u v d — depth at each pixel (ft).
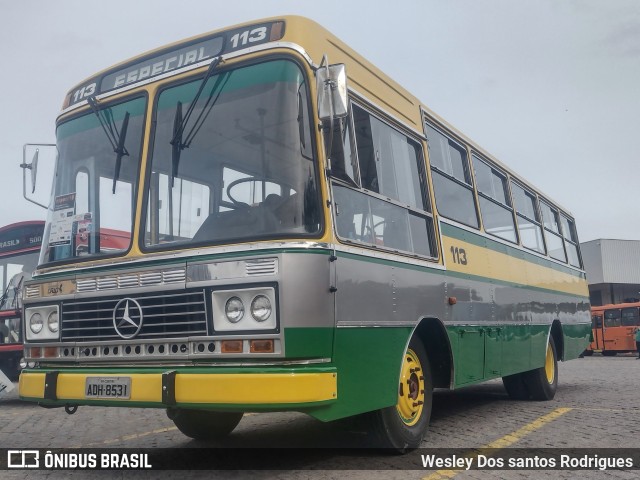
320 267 15.44
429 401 21.24
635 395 36.22
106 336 16.93
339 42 18.72
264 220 15.74
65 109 20.61
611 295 142.41
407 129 21.86
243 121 16.79
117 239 17.74
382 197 19.17
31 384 17.93
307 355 15.02
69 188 19.54
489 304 26.76
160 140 17.88
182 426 21.53
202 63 17.76
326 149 15.98
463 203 25.99
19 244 43.39
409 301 19.67
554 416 27.81
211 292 15.49
